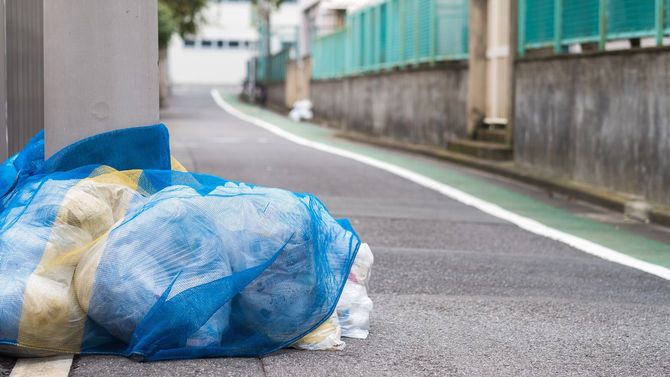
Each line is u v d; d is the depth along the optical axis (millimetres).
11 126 9562
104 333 4840
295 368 4801
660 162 12859
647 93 13203
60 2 5785
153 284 4766
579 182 15375
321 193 13945
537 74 17156
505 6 20625
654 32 13242
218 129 32969
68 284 4785
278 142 26250
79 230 4914
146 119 5895
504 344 5480
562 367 5023
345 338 5469
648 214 12367
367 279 5660
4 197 5598
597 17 15031
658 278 8156
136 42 5863
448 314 6281
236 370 4715
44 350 4746
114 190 5113
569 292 7336
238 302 4973
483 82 21625
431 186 15516
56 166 5664
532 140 17438
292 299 4992
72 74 5805
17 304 4637
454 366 4961
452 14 22828
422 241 9945
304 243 5027
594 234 11117
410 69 25641
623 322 6195
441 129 23359
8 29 9461
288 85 52031
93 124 5824
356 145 26594
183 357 4844
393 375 4750
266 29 68125
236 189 5219
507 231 10922
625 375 4914
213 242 4887
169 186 5309
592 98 14953
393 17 27797
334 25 48438
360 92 31719
